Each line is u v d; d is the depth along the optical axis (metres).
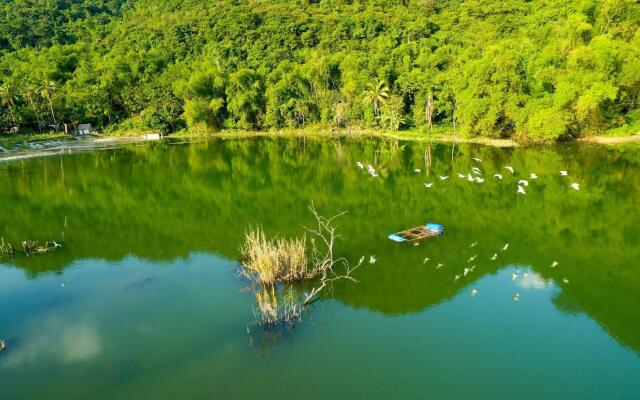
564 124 63.31
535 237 30.89
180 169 60.72
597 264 26.53
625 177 46.19
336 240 31.05
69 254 29.81
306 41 138.75
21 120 96.25
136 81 116.38
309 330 19.88
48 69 116.00
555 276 25.03
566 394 16.11
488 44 100.81
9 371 17.59
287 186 48.59
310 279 24.56
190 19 155.38
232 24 145.12
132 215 38.97
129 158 70.81
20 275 26.48
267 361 17.83
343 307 21.83
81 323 20.97
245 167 61.00
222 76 114.81
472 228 32.88
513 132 73.81
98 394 16.19
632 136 67.56
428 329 19.97
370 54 117.19
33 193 47.78
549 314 21.23
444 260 27.23
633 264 26.44
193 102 104.81
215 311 21.62
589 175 47.41
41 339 19.72
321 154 70.31
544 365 17.64
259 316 21.06
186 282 24.91
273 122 106.75
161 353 18.47
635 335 19.59
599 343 19.06
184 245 31.02
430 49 110.88
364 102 98.12
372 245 29.89
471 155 61.97
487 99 69.88
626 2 77.62
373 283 24.31
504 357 18.12
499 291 23.44
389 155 65.88
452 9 150.12
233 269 26.50
